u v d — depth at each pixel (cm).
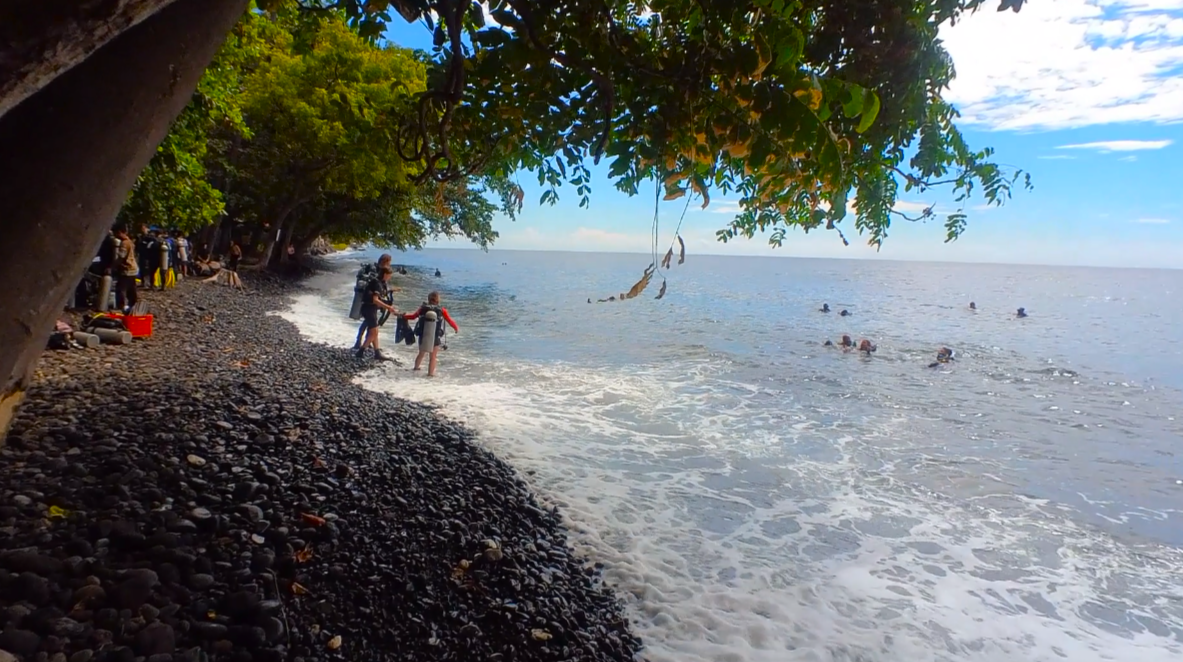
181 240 2088
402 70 2103
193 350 1058
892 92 272
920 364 1730
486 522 530
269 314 1812
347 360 1269
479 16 307
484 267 9088
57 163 124
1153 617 494
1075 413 1208
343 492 509
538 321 2347
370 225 3061
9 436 481
